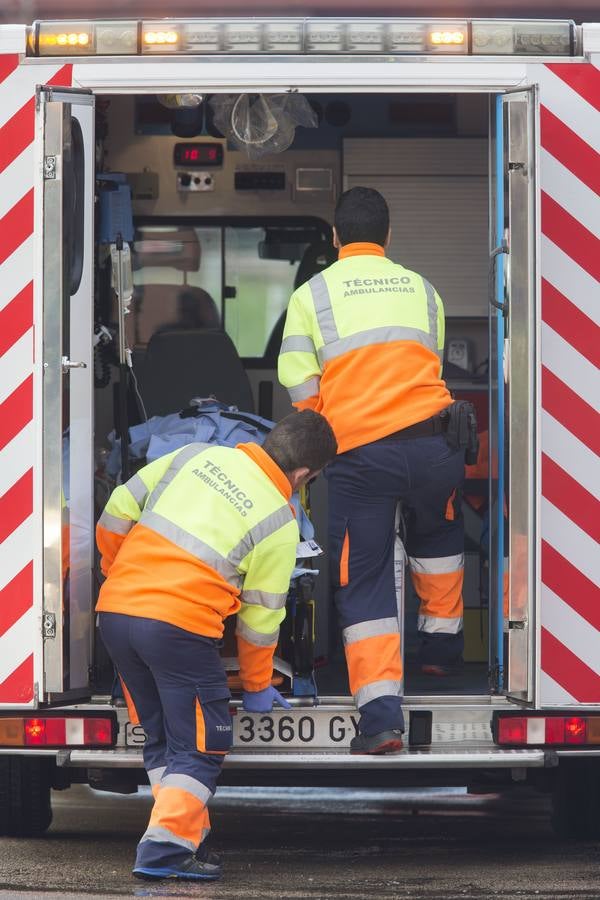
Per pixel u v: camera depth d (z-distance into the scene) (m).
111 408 24.12
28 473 17.41
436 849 18.95
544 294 17.52
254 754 17.16
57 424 16.91
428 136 25.98
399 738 17.05
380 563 17.92
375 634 17.56
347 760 17.02
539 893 16.14
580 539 17.52
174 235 26.06
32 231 17.31
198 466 16.73
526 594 17.22
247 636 16.64
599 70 17.55
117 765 17.09
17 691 17.41
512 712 17.42
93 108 17.36
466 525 24.52
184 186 25.95
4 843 19.08
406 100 25.95
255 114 21.17
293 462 16.59
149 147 25.92
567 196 17.53
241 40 17.47
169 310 26.02
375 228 18.73
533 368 17.17
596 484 17.50
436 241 26.03
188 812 16.02
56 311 16.84
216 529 16.27
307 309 18.28
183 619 16.02
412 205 26.03
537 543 17.20
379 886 16.47
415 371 18.06
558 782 19.17
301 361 18.28
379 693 17.19
